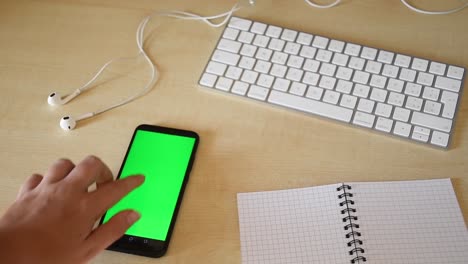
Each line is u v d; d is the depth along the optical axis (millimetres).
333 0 735
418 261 484
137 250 501
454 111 579
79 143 606
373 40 679
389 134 576
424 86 603
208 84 641
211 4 748
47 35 731
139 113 631
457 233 500
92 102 648
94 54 703
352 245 497
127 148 596
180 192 543
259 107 623
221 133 603
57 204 425
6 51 715
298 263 492
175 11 743
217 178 562
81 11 759
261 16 723
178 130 597
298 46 660
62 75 682
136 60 690
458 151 560
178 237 519
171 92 649
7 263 376
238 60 656
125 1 768
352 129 590
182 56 688
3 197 564
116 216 444
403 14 707
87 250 421
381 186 538
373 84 611
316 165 565
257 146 587
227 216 532
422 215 515
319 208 527
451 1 712
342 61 637
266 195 543
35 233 400
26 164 592
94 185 507
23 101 657
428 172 549
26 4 775
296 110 609
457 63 640
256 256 500
